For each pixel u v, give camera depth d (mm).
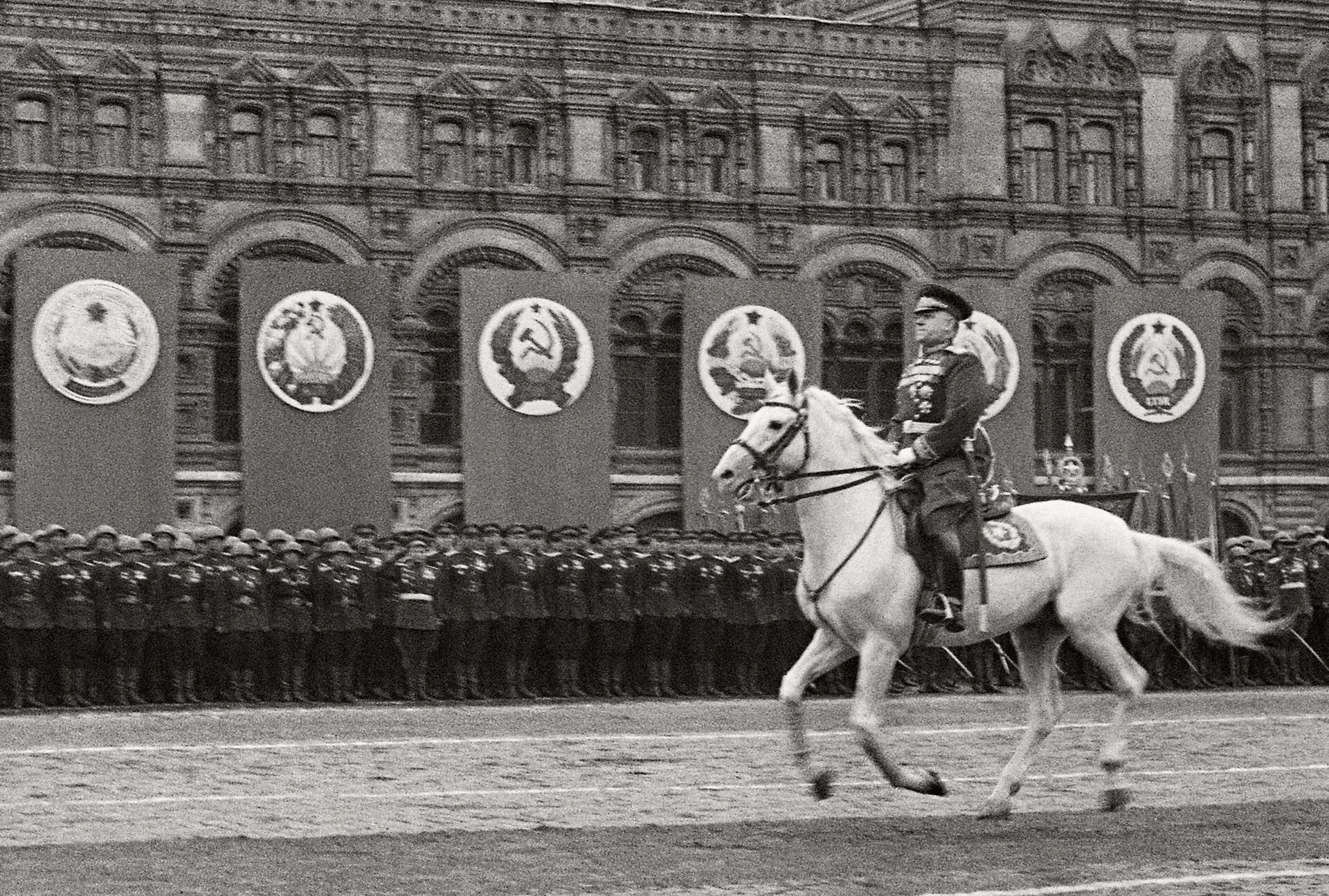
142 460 58750
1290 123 72500
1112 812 22656
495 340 61969
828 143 68125
